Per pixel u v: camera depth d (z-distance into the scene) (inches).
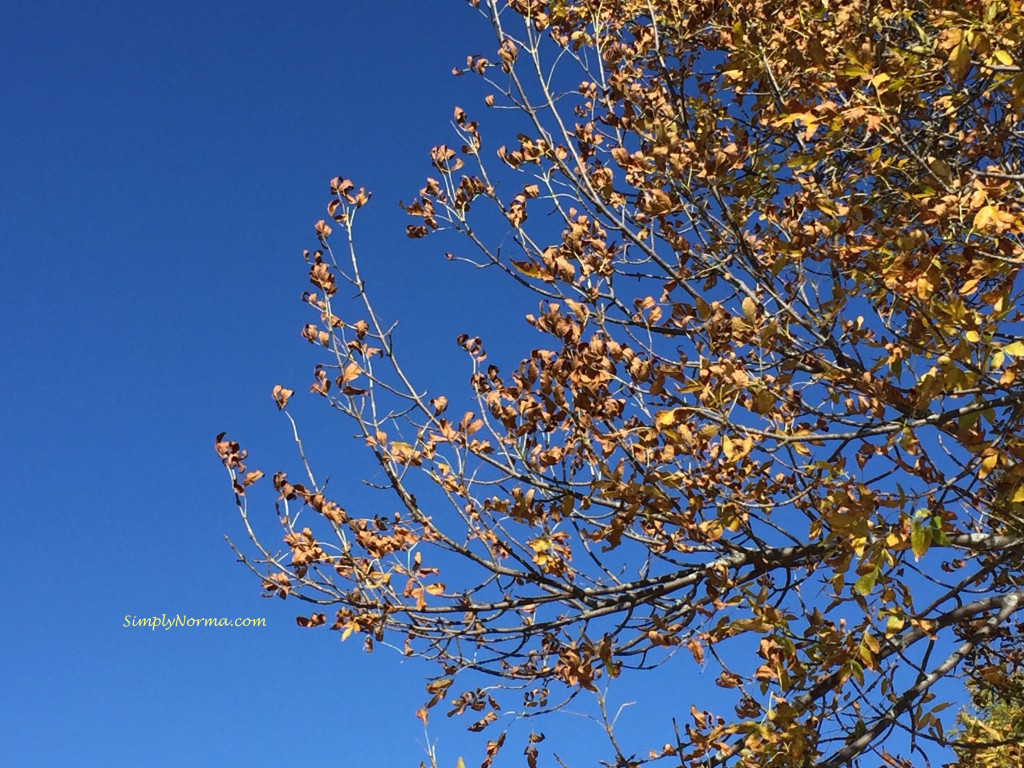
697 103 217.2
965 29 127.2
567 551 190.2
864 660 148.6
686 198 184.7
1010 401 134.4
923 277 129.7
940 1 129.8
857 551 134.6
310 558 174.9
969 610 168.1
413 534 178.1
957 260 131.7
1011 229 127.2
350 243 182.5
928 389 131.8
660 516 164.4
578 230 172.1
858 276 156.4
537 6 197.9
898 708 164.2
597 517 177.8
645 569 189.2
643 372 148.8
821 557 167.5
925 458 135.0
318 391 177.2
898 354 141.9
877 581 143.9
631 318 177.0
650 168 170.4
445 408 179.9
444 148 192.5
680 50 204.2
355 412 176.4
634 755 179.0
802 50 169.3
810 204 172.7
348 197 184.9
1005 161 180.4
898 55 142.9
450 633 184.2
